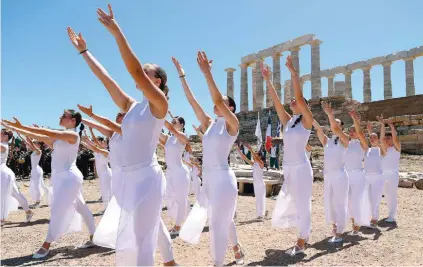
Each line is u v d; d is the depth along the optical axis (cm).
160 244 423
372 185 844
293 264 548
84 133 851
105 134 654
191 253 619
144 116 360
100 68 406
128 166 366
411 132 2533
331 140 714
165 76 391
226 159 495
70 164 623
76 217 647
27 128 558
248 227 842
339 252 617
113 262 563
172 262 427
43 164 2286
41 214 1037
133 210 354
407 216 973
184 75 554
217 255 466
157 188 366
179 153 774
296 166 601
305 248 645
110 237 465
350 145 773
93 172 2372
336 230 692
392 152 902
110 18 314
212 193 480
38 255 589
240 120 4666
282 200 638
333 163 699
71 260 573
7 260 577
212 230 472
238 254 551
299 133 593
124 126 370
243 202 1316
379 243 678
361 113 3631
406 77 4503
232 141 490
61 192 603
